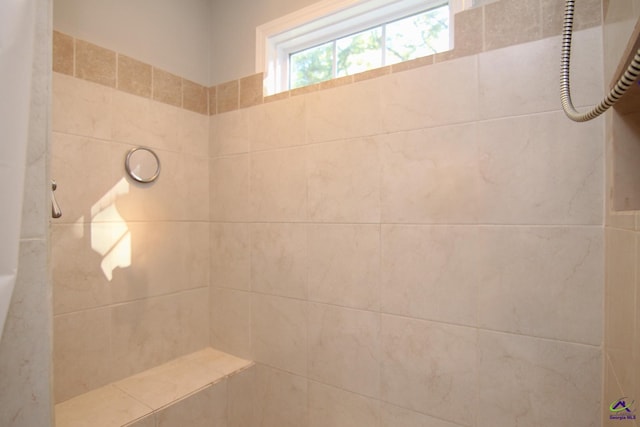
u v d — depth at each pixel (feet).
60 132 3.95
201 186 5.48
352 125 4.26
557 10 3.18
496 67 3.43
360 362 4.21
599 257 3.01
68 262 4.03
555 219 3.18
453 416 3.65
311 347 4.57
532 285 3.28
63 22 3.98
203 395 4.43
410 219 3.88
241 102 5.23
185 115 5.27
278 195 4.85
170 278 5.06
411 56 4.24
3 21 1.60
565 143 3.14
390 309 4.01
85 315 4.18
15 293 1.77
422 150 3.81
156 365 4.91
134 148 4.63
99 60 4.30
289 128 4.76
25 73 1.69
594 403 3.03
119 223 4.49
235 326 5.28
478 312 3.53
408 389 3.90
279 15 4.90
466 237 3.58
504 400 3.41
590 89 3.03
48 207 1.94
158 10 4.94
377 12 4.35
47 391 1.92
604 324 2.96
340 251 4.34
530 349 3.30
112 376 4.44
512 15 3.37
